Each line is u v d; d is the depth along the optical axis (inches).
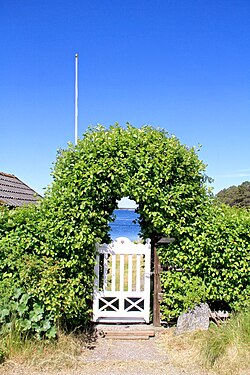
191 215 258.4
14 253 243.4
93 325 272.2
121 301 276.2
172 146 257.4
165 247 272.2
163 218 258.7
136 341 252.4
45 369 204.8
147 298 276.2
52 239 246.5
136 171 255.3
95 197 255.3
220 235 257.3
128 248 278.4
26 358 211.9
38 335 227.3
